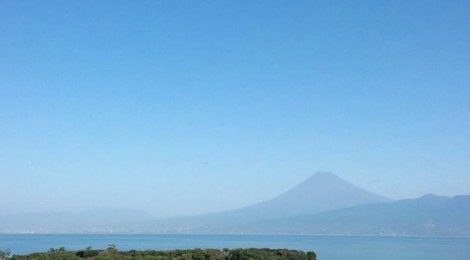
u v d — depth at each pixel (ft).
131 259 374.63
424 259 540.93
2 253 380.99
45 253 394.93
